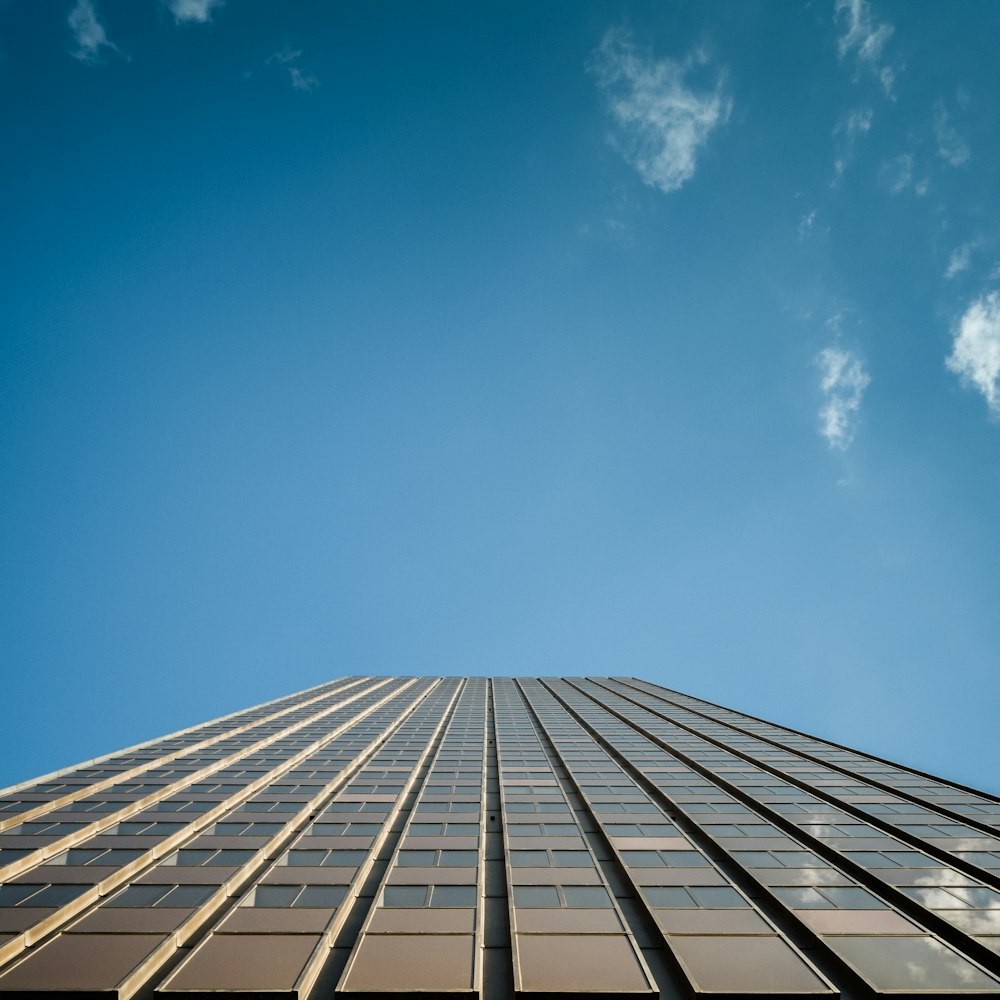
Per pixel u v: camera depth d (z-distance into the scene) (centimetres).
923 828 2044
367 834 1958
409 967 1203
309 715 4500
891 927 1379
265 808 2248
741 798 2447
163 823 2062
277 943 1280
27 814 2066
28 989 1125
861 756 3116
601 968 1217
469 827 2031
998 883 1628
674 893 1548
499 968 1262
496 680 7538
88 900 1506
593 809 2250
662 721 4312
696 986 1153
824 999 1121
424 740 3691
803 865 1744
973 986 1160
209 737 3494
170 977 1157
